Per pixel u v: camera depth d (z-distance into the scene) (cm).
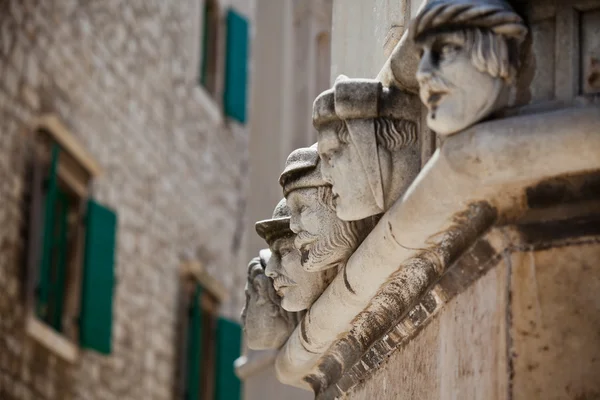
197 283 1669
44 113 1330
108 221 1457
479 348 276
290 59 875
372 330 347
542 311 264
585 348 259
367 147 305
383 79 318
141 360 1527
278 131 880
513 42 269
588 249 263
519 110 267
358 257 322
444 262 296
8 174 1251
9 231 1245
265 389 819
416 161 307
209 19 1861
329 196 337
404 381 324
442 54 268
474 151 264
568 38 267
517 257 269
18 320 1245
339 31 411
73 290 1398
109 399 1438
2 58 1258
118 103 1519
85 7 1442
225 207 1808
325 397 398
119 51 1527
